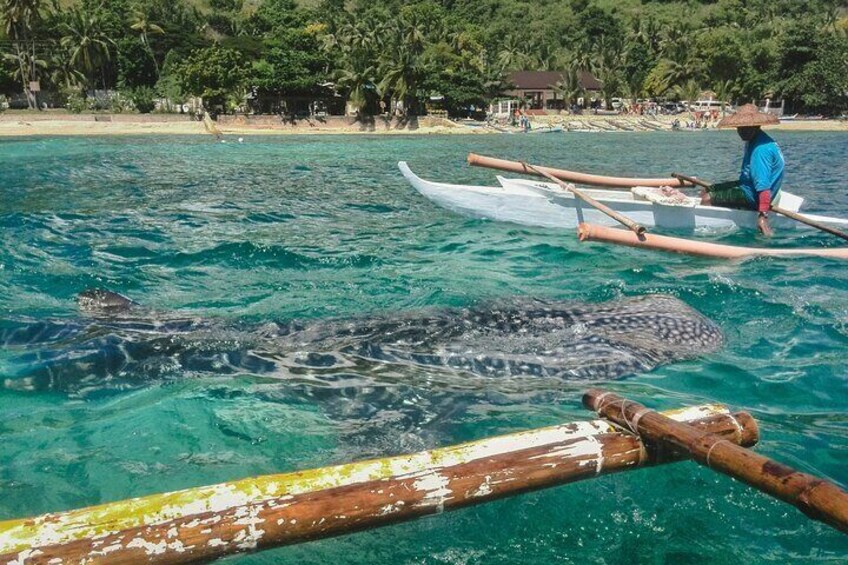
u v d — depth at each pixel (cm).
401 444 443
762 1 14188
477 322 607
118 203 1473
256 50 7431
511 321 609
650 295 693
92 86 7262
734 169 2730
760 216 1084
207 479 404
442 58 8288
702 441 304
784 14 13938
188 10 11444
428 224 1207
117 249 997
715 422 342
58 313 681
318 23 9950
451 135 6125
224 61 6525
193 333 593
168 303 734
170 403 490
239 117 6359
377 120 6606
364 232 1142
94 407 488
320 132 6191
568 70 8956
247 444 441
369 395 498
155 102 7050
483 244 1042
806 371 559
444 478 294
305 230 1162
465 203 1208
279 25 9631
